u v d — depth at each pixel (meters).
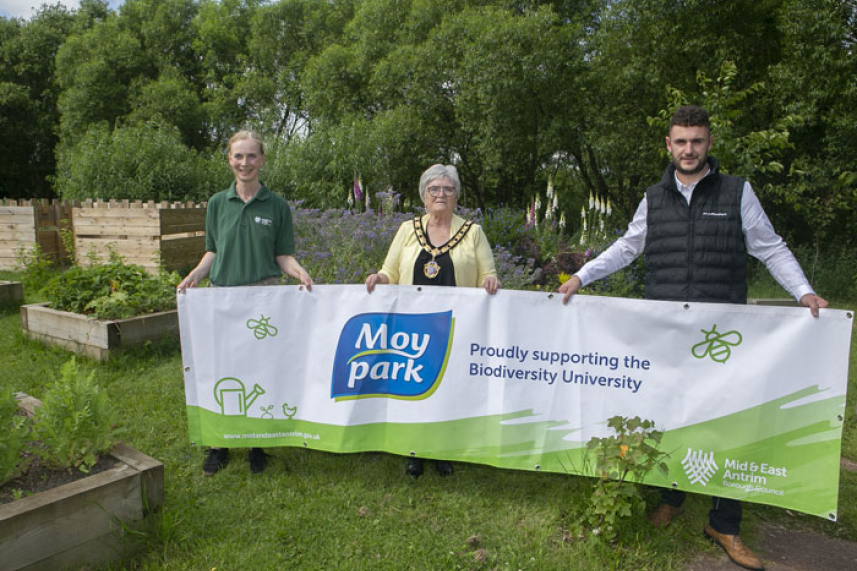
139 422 4.11
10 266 10.97
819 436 2.75
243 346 3.42
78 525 2.54
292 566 2.68
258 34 32.56
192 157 15.62
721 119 7.69
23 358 5.43
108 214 10.47
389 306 3.29
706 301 2.88
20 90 32.12
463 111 18.59
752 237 2.85
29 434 2.80
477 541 2.87
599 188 21.23
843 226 13.51
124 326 5.38
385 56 23.58
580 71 18.53
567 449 3.12
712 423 2.90
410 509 3.14
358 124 19.34
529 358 3.14
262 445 3.45
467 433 3.25
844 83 12.26
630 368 3.01
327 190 15.30
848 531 3.12
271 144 16.72
